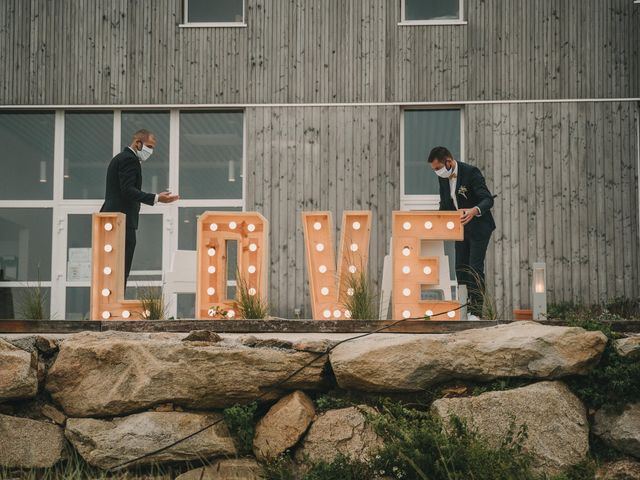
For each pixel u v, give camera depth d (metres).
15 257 12.37
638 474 6.37
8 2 12.45
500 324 7.17
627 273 11.83
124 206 9.39
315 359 6.79
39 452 6.62
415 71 12.24
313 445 6.53
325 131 12.23
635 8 12.10
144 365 6.71
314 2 12.37
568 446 6.43
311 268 8.09
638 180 11.95
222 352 6.70
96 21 12.42
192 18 12.52
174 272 9.08
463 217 8.56
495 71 12.18
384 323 7.19
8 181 12.48
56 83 12.37
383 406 6.61
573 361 6.63
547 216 11.97
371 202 12.13
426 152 12.32
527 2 12.21
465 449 6.02
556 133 12.06
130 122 12.51
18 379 6.62
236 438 6.70
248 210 12.20
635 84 12.04
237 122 12.48
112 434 6.60
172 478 6.61
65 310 12.27
